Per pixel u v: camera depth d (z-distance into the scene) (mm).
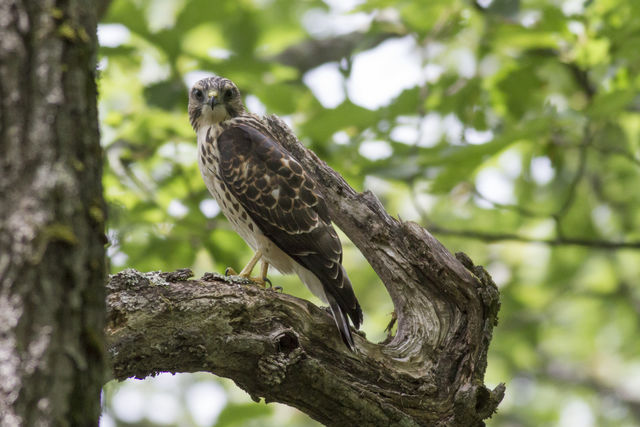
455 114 13188
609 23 11273
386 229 7551
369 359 6668
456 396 6762
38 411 3340
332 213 7879
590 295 18953
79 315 3496
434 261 7219
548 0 12609
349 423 6398
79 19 3662
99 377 3576
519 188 16531
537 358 20047
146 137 12188
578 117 10570
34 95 3531
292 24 16234
